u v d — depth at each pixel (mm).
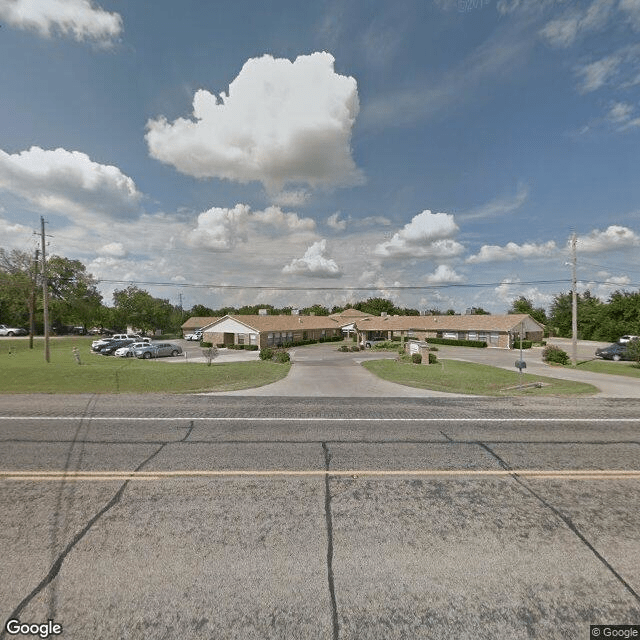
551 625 2902
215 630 2830
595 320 52750
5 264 45375
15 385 14398
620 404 11305
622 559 3699
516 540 4016
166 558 3652
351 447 7133
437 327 51375
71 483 5391
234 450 6914
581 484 5469
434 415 9789
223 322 45469
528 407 10820
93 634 2793
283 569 3508
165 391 13367
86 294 62406
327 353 38156
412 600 3146
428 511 4645
